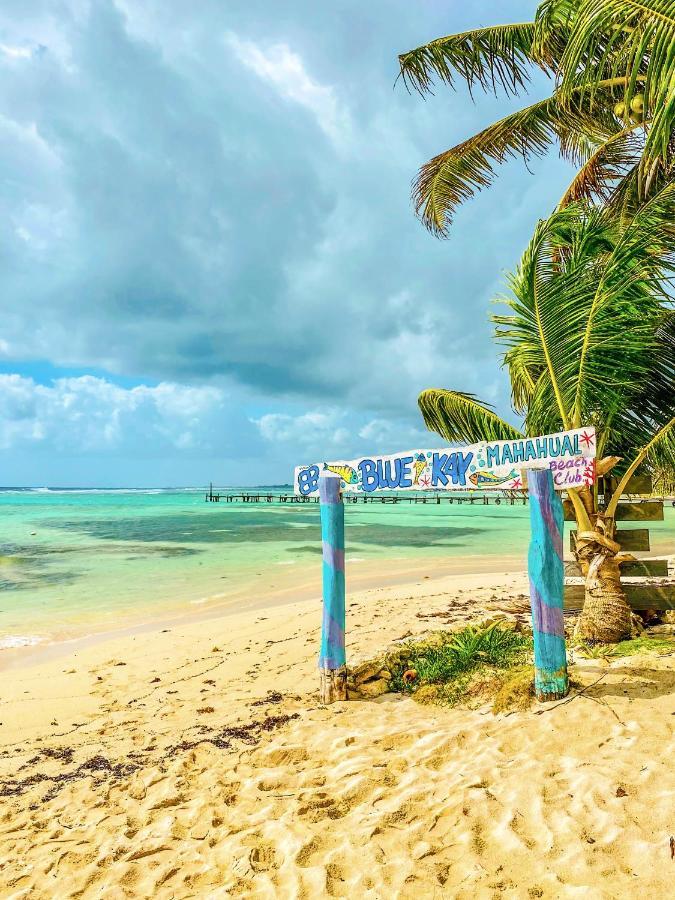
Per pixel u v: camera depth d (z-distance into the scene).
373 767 3.87
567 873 2.65
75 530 30.19
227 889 2.87
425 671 5.52
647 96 5.84
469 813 3.18
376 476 5.12
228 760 4.29
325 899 2.72
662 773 3.23
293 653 7.34
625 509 6.37
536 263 5.57
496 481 4.68
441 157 9.37
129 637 8.80
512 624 6.85
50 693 6.32
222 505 70.94
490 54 8.45
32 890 3.02
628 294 5.58
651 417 6.09
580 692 4.38
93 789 4.09
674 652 4.91
